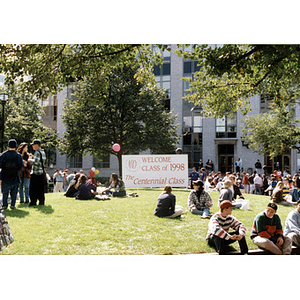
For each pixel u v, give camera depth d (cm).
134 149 2698
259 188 2098
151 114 2589
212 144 3388
